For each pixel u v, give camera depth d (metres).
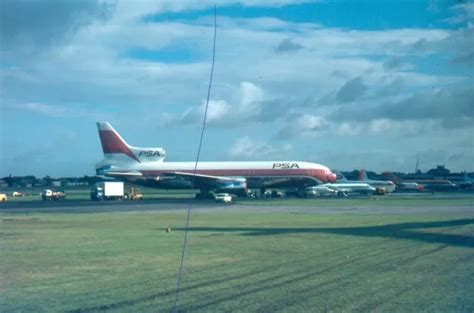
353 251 26.80
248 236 35.28
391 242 30.95
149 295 16.33
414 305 14.62
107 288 17.59
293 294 16.17
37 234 37.91
